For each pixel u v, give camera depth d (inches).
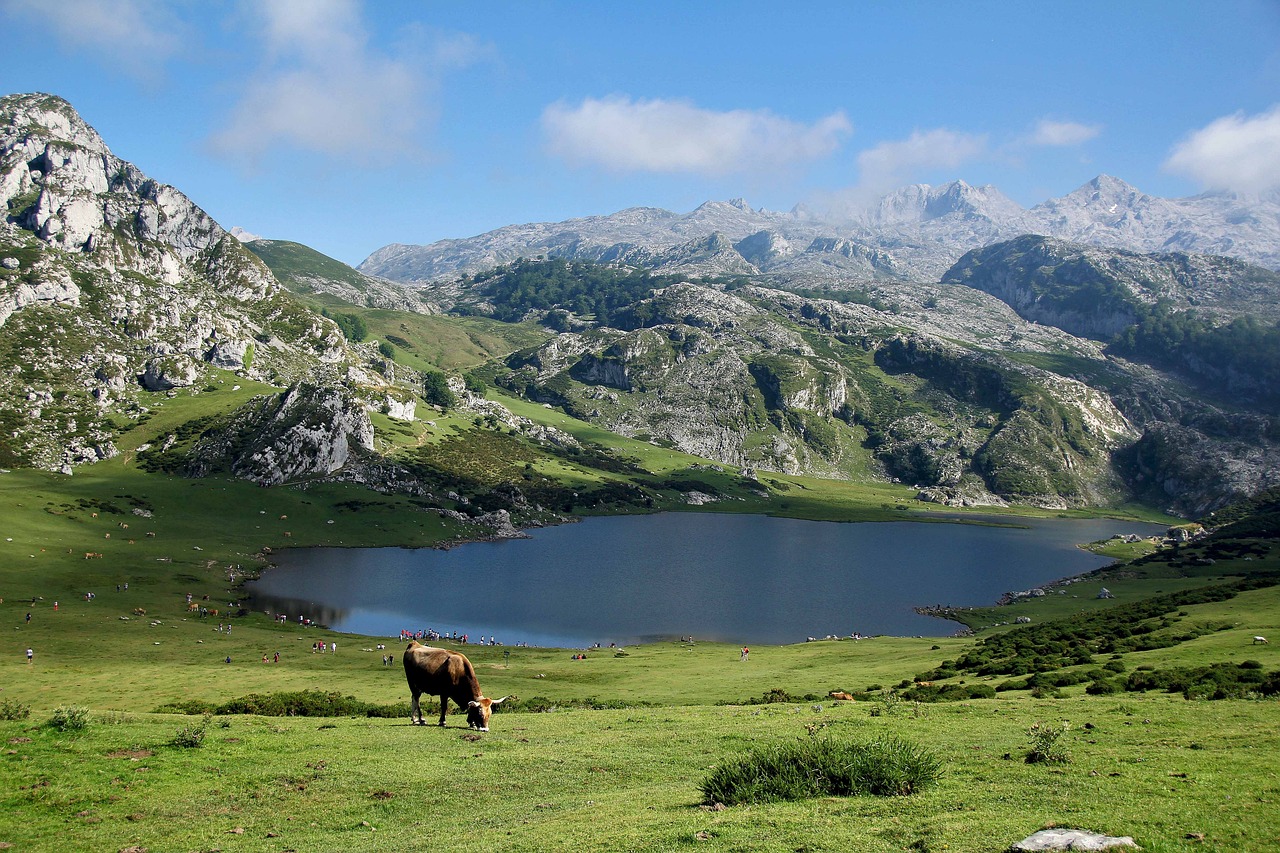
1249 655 1886.1
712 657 3905.0
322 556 7450.8
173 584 5698.8
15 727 1167.6
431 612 5757.9
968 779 871.7
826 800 789.9
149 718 1365.7
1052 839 574.2
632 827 735.7
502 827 794.8
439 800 935.7
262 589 6117.1
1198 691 1480.1
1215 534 7795.3
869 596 6688.0
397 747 1202.0
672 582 7091.5
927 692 1941.4
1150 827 624.4
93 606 4820.4
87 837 792.3
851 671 2893.7
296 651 4062.5
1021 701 1631.4
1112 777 834.2
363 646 4372.5
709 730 1373.0
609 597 6412.4
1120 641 2445.9
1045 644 2731.3
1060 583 6884.8
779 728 1373.0
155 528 7283.5
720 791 840.3
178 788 952.9
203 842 784.3
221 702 2620.6
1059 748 987.9
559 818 812.6
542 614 5812.0
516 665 3686.0
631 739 1285.7
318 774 1030.4
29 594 4909.0
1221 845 571.5
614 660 3902.6
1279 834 589.9
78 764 1016.2
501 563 7721.5
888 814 716.0
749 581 7234.3
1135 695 1583.4
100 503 7578.7
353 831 820.6
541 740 1284.4
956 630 5408.5
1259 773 818.2
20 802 879.7
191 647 4035.4
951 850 587.8
